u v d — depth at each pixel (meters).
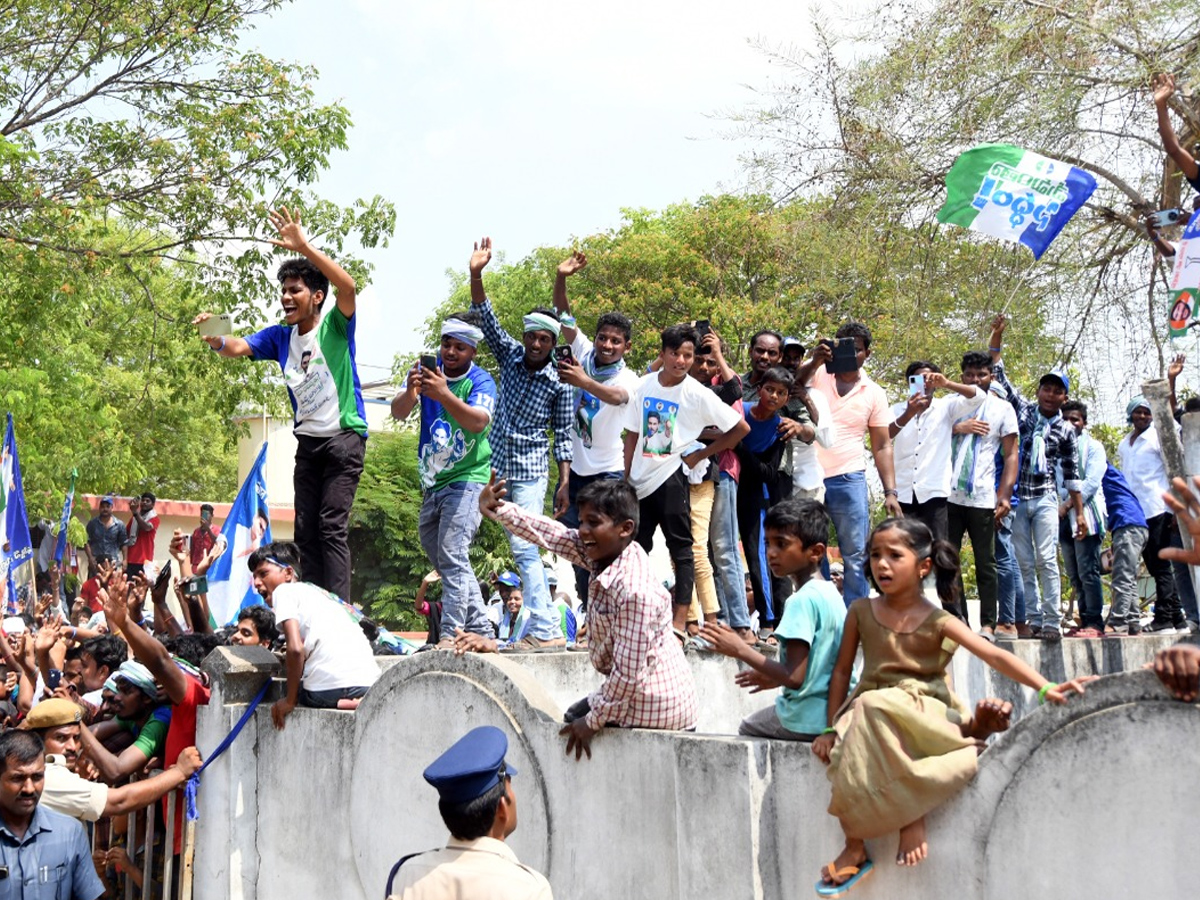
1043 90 11.74
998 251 12.71
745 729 4.91
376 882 5.89
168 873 6.75
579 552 5.35
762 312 20.64
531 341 7.56
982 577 8.48
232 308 16.19
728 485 7.77
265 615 7.25
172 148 15.52
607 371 7.77
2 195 14.90
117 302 23.97
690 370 8.05
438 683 5.70
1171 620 9.69
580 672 7.28
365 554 25.88
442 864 3.75
